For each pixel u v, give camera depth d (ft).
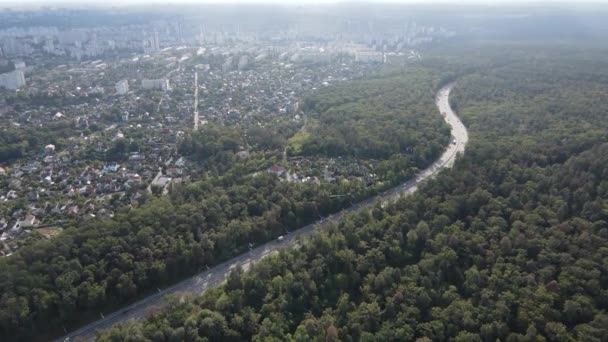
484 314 508.53
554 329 474.90
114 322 551.18
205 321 502.38
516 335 475.72
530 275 548.31
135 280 583.17
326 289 581.12
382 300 552.82
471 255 607.78
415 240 645.51
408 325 504.43
